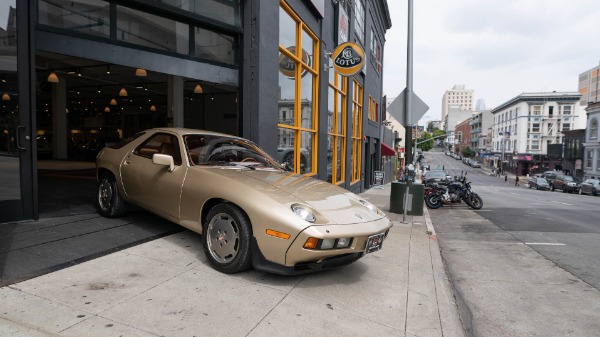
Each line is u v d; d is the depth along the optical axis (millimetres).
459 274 5824
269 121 7758
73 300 3180
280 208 3717
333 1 12773
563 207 17234
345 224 3838
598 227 10805
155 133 5309
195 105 19391
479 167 93375
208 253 4145
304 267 3773
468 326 3930
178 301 3361
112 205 5488
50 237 4535
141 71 12703
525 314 4352
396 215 10398
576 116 67062
